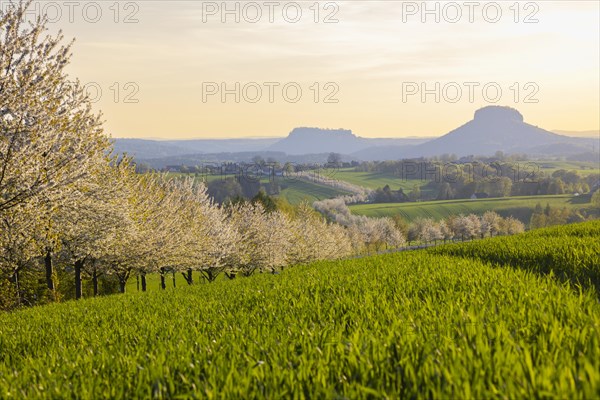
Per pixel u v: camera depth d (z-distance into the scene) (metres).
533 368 3.98
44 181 20.53
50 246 27.92
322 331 6.20
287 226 72.50
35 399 4.75
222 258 53.53
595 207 184.25
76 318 13.66
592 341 4.53
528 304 6.93
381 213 181.50
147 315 11.45
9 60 19.64
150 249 38.38
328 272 16.39
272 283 15.41
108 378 5.26
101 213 29.52
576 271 11.86
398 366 4.45
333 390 3.99
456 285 10.02
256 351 5.62
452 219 172.38
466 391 3.46
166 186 46.09
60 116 22.80
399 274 12.88
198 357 5.58
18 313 18.70
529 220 187.75
